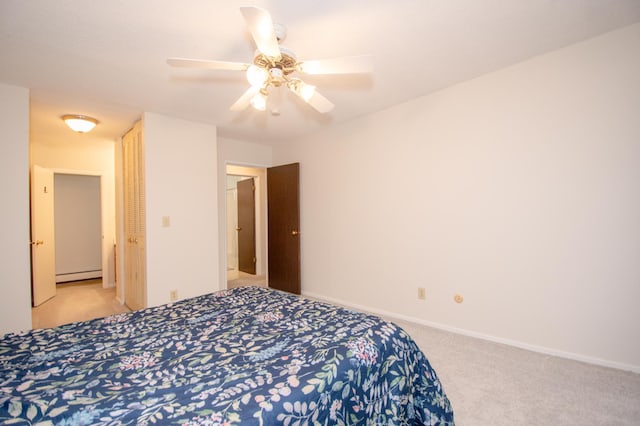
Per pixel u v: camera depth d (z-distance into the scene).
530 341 2.33
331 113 3.31
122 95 2.67
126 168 3.73
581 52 2.07
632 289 1.94
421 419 1.35
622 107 1.95
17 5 1.54
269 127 3.75
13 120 2.43
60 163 4.55
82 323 1.55
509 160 2.40
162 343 1.31
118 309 3.69
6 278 2.39
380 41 1.95
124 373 1.07
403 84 2.63
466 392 1.82
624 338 1.98
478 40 1.98
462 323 2.69
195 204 3.38
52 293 4.27
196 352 1.22
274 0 1.54
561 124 2.16
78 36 1.82
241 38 1.87
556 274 2.21
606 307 2.03
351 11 1.65
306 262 4.20
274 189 4.53
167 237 3.17
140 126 3.21
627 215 1.95
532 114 2.28
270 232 4.61
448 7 1.64
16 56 2.03
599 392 1.78
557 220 2.20
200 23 1.72
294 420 0.88
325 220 3.92
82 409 0.86
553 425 1.54
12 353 1.22
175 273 3.22
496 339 2.50
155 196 3.10
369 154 3.39
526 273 2.34
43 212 4.08
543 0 1.62
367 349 1.23
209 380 1.00
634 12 1.76
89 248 5.75
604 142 2.01
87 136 3.92
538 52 2.18
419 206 2.97
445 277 2.79
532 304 2.32
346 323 1.49
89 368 1.10
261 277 5.48
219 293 2.11
